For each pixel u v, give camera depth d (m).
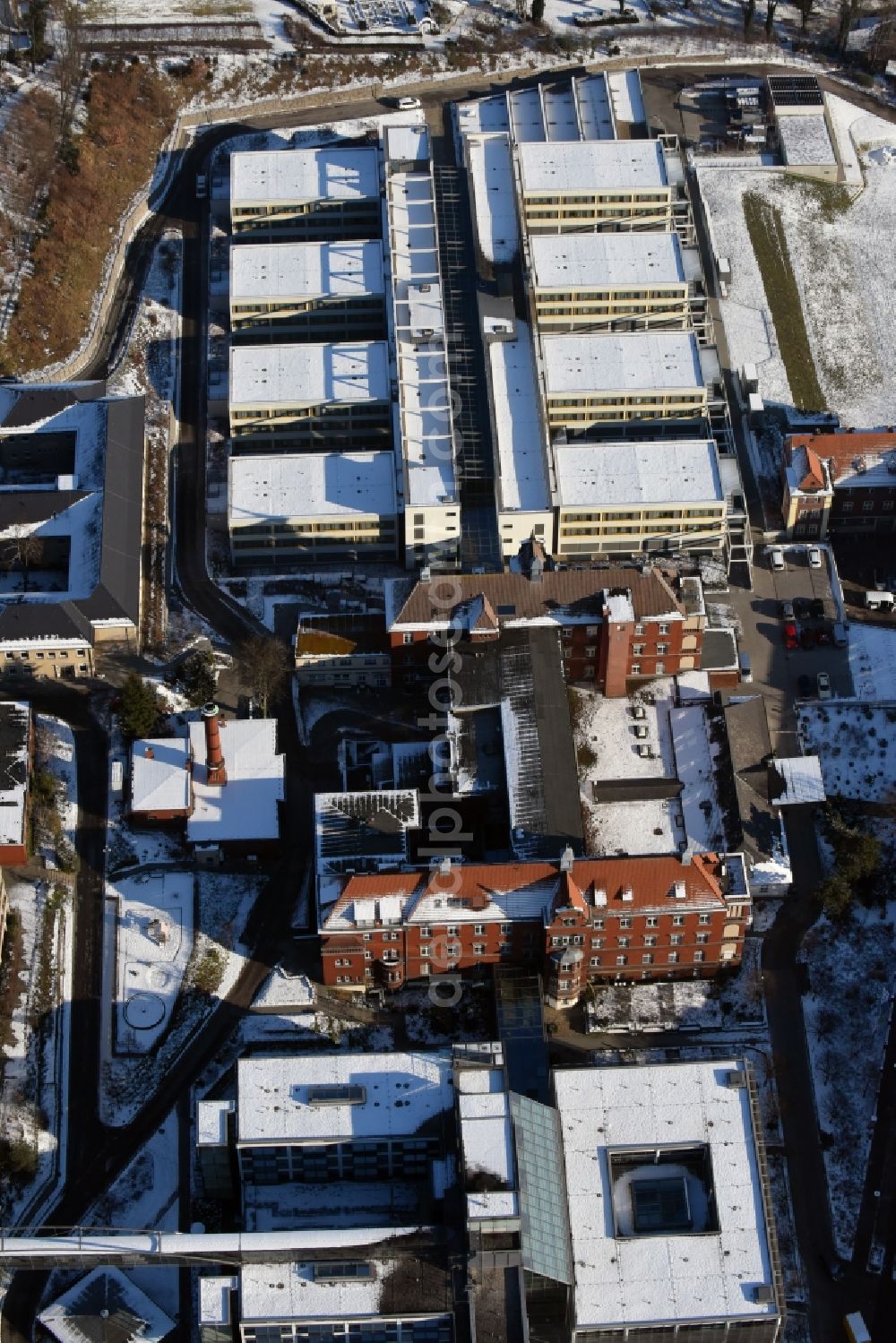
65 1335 199.62
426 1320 193.75
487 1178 196.38
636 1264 197.00
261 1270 196.25
